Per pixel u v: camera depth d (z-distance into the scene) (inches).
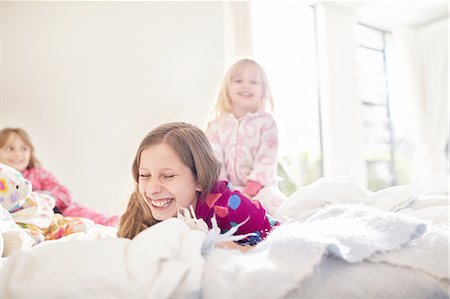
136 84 90.4
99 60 87.4
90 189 83.2
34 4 83.3
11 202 34.7
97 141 85.1
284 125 120.1
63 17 85.4
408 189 32.5
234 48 99.6
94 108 85.7
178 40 95.3
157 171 24.9
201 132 27.6
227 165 56.2
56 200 63.8
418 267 16.0
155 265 14.3
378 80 164.6
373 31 166.1
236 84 59.0
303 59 131.2
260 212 27.0
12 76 80.7
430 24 165.2
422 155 159.9
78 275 13.5
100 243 15.6
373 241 16.6
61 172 81.4
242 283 14.2
